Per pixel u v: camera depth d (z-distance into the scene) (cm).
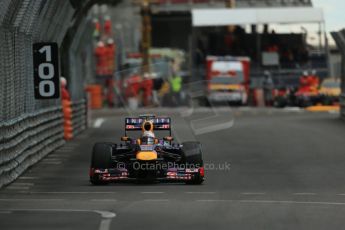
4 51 5547
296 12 16375
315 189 5284
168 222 3875
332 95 15662
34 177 5994
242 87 16175
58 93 6550
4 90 5594
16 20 5959
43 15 6775
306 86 15900
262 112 14362
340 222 3903
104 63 18012
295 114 13688
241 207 4372
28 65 6594
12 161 5803
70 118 9350
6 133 5550
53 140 8012
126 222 3869
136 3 19838
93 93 17050
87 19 10850
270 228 3731
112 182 5631
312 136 9138
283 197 4853
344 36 11081
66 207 4353
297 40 16338
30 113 6631
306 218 4012
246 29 16350
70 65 9794
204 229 3700
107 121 12500
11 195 4981
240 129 10156
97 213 4131
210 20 16238
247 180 5766
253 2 18575
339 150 7756
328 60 16300
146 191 5119
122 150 5659
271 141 8656
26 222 3862
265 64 16338
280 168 6512
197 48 16288
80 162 7038
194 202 4562
